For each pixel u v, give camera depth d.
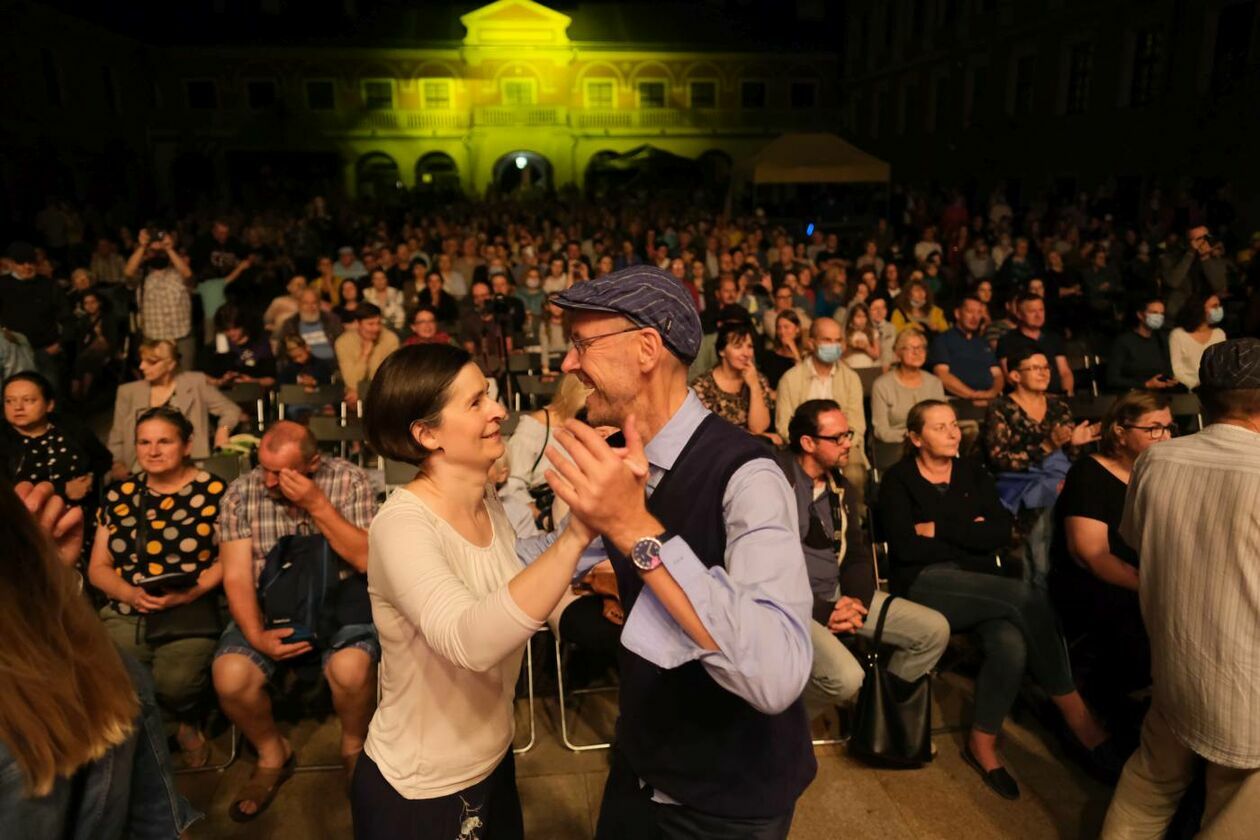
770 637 1.18
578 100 37.12
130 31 32.12
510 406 7.19
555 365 7.57
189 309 8.30
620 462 1.17
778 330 6.30
